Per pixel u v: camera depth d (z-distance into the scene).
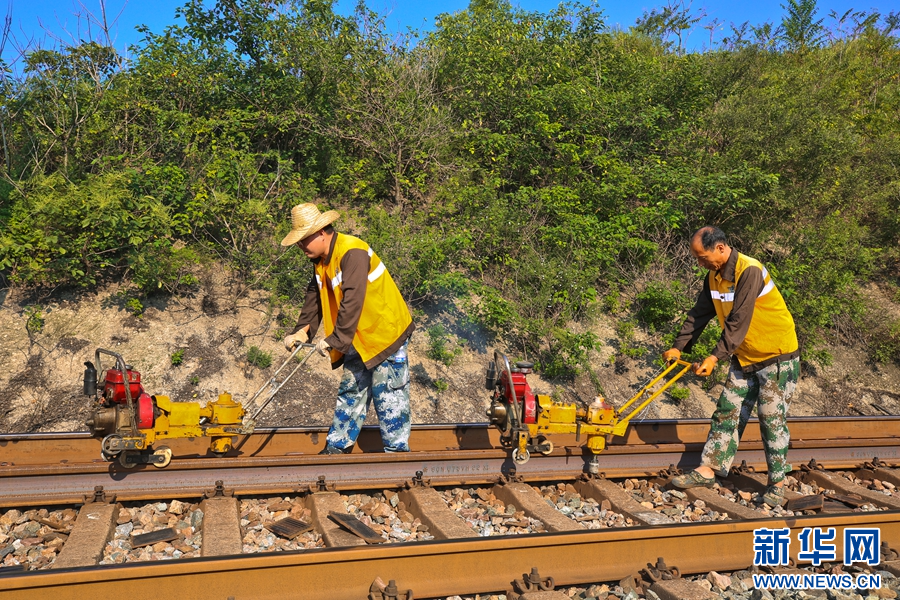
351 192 9.52
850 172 10.78
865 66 15.21
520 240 8.88
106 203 7.04
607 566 3.82
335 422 4.80
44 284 7.16
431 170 9.78
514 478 4.95
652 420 5.98
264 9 9.10
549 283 8.27
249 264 8.06
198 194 7.95
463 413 7.20
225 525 3.87
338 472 4.65
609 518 4.61
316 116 9.23
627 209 9.60
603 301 9.05
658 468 5.48
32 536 3.81
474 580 3.56
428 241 8.11
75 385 6.37
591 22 11.38
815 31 16.20
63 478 4.19
